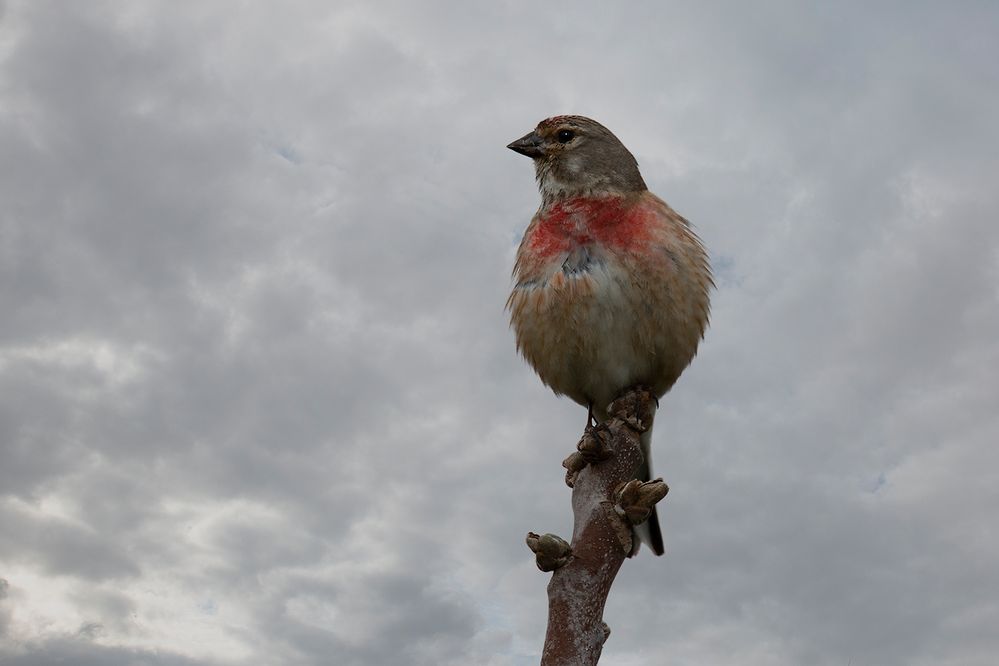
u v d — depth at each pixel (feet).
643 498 9.93
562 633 9.52
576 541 9.98
